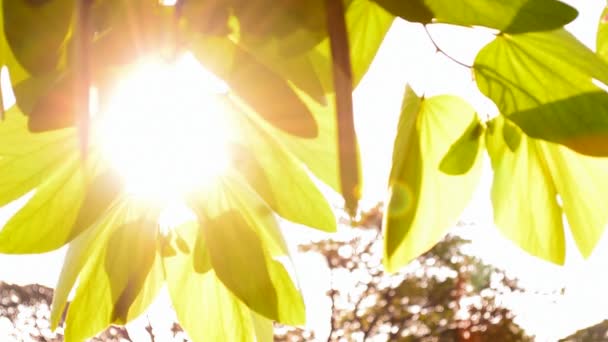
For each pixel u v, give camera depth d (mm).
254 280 678
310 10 616
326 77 623
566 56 660
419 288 10789
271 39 620
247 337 738
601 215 712
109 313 703
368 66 659
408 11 643
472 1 641
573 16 637
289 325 677
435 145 720
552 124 660
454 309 10734
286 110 623
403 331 10852
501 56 675
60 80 631
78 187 661
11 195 659
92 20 620
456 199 714
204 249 728
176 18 624
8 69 642
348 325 10742
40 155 653
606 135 654
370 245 8836
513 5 638
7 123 646
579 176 716
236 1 622
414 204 705
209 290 740
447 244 10656
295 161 654
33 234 661
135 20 631
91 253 697
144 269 695
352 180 571
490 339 10328
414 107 712
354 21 660
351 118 575
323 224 658
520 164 729
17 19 635
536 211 728
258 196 678
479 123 723
